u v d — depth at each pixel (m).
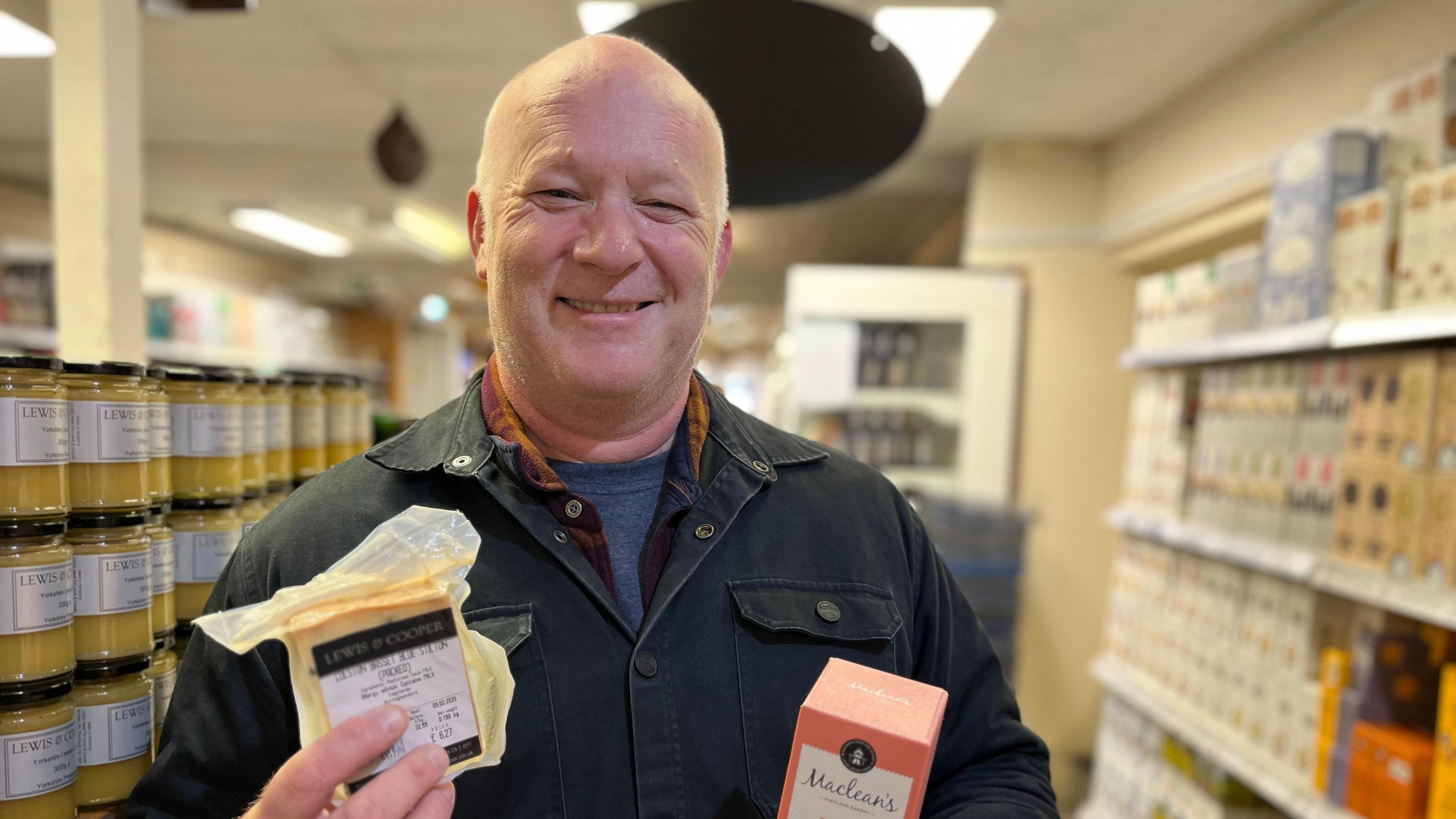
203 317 5.45
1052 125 3.83
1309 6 2.62
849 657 0.98
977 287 4.03
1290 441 2.17
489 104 3.79
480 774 0.85
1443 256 1.66
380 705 0.66
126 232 1.28
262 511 1.21
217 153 4.56
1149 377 2.92
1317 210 2.02
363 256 7.55
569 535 0.94
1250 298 2.36
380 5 2.80
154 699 1.02
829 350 4.12
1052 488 4.10
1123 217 3.87
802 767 0.79
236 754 0.83
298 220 6.07
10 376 0.86
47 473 0.88
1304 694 2.04
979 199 4.11
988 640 1.19
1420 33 2.26
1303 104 2.73
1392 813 1.75
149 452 1.01
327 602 0.68
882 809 0.76
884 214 5.65
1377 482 1.84
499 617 0.89
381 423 1.74
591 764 0.88
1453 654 1.88
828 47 1.59
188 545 1.10
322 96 3.70
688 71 1.67
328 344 7.16
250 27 2.98
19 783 0.85
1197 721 2.45
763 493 1.05
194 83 3.54
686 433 1.03
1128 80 3.27
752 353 19.84
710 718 0.92
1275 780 2.07
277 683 0.84
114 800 0.95
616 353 0.89
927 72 3.08
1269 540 2.23
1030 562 4.11
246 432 1.19
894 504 1.15
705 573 0.97
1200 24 2.77
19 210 5.15
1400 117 1.96
